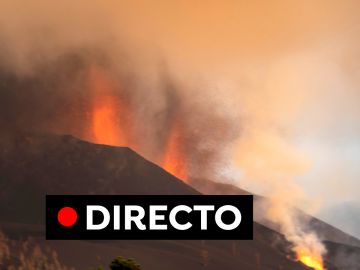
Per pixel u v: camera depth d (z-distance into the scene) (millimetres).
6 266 97812
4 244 107688
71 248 108312
